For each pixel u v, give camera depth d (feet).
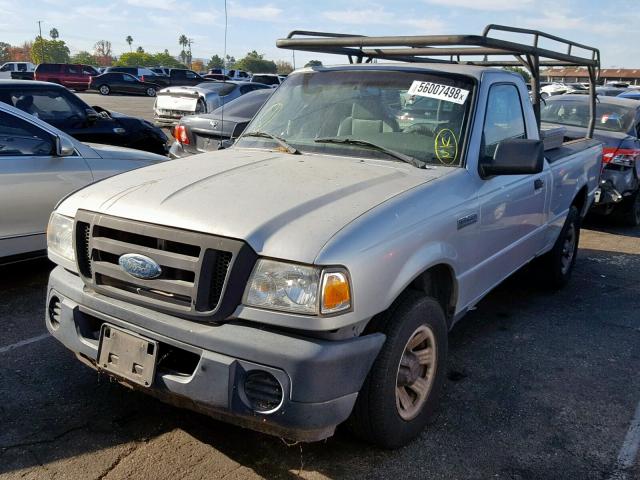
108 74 128.57
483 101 12.97
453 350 14.94
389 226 9.49
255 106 31.14
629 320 17.43
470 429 11.35
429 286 11.46
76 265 10.15
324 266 8.48
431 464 10.25
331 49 15.44
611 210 28.86
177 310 8.98
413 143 12.51
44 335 14.64
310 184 10.30
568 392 12.99
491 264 13.19
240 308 8.64
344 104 13.46
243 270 8.62
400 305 9.91
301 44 14.40
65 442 10.39
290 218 9.09
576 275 21.77
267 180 10.44
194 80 140.15
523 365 14.24
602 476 10.16
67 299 10.28
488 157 12.89
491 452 10.67
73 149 18.33
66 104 28.73
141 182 10.61
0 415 11.09
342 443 10.68
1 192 16.81
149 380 9.15
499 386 13.12
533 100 15.76
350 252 8.71
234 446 10.48
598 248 25.95
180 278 9.04
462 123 12.55
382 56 16.48
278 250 8.59
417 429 10.75
